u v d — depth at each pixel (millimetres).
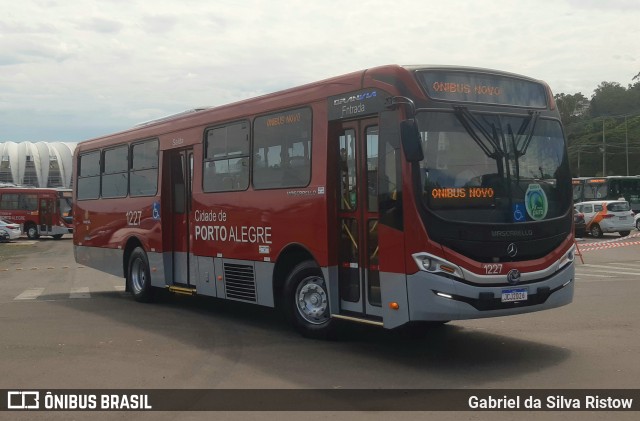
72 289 16203
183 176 12008
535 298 7777
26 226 41875
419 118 7539
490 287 7465
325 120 8711
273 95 9742
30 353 8641
